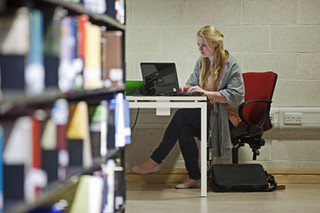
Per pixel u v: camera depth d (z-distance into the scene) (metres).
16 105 2.08
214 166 5.83
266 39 6.34
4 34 2.02
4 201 2.00
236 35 6.36
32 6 2.35
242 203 5.15
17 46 2.01
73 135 2.74
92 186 2.88
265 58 6.36
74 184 2.86
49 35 2.35
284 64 6.35
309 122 6.22
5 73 2.03
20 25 2.01
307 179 6.36
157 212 4.71
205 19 6.36
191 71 6.36
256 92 5.86
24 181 2.00
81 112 2.74
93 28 2.92
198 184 5.95
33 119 2.13
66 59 2.49
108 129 3.49
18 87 2.03
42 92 2.17
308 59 6.34
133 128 6.37
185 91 5.92
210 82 5.82
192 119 5.77
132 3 6.37
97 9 3.16
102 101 3.27
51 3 2.35
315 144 6.35
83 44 2.77
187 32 6.36
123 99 3.82
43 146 2.33
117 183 3.69
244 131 5.68
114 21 3.52
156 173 6.37
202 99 5.27
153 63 5.52
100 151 3.16
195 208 4.90
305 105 6.36
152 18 6.38
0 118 2.07
